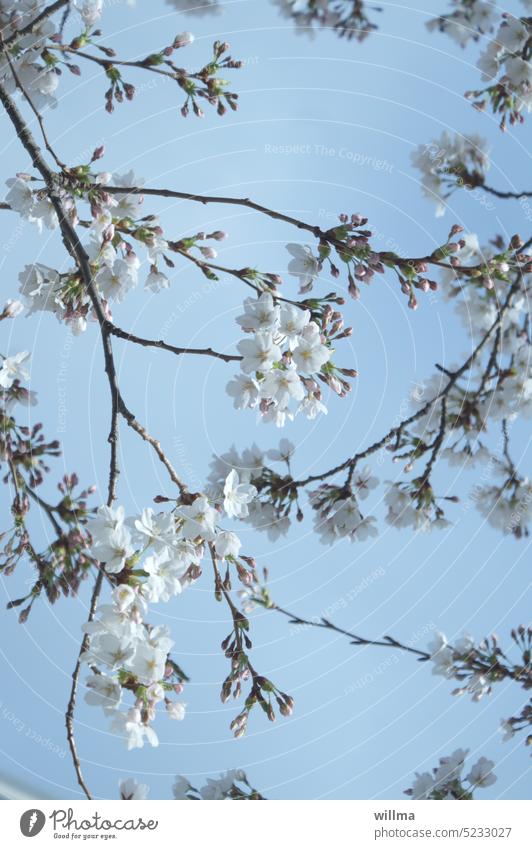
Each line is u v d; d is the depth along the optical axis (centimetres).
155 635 189
